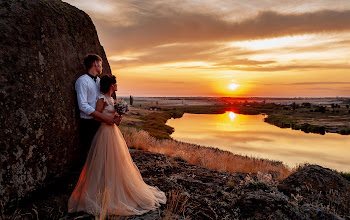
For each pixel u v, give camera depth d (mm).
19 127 2459
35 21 2768
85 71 3752
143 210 2912
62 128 3092
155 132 35375
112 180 2865
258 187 3906
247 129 57656
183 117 91000
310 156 29922
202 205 3355
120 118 3053
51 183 2945
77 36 3676
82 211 2760
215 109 137000
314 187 3871
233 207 3318
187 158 8203
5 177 2318
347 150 34750
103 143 2947
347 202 3568
